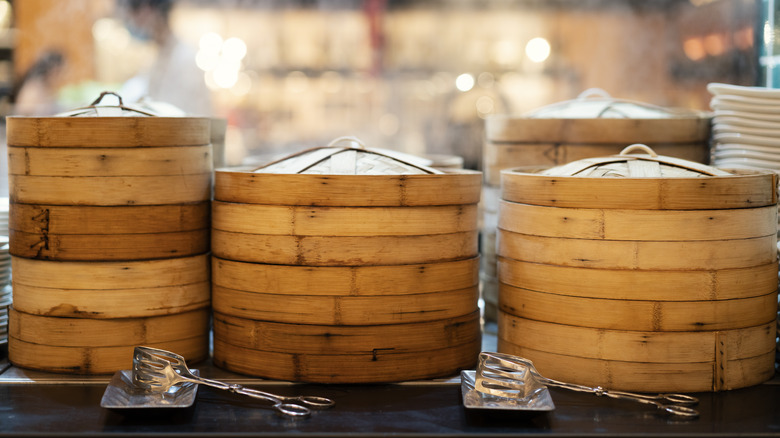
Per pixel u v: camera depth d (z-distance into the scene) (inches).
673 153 90.2
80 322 76.3
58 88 180.1
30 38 178.5
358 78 193.0
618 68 194.9
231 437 59.1
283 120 192.1
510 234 76.7
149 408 62.4
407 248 72.9
